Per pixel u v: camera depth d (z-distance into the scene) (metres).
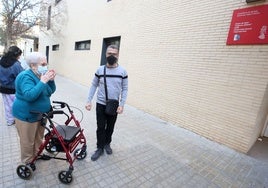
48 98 2.39
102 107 2.78
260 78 3.46
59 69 13.66
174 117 5.07
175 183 2.55
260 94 3.46
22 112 2.11
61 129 2.45
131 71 6.65
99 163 2.77
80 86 9.67
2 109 4.61
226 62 3.93
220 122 4.05
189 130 4.69
